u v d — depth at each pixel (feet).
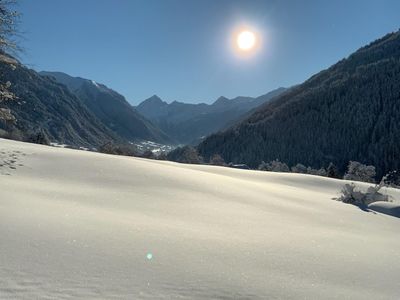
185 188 44.37
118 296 13.67
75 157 54.39
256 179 93.76
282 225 31.83
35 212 24.20
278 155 429.38
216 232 25.35
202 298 14.39
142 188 40.83
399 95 435.94
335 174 221.87
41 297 12.94
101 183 41.16
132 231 22.27
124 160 58.59
